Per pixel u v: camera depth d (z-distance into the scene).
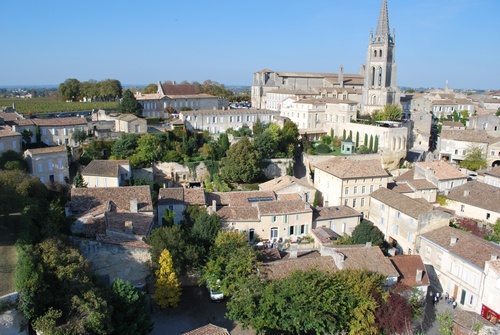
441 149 122.94
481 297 55.38
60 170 85.62
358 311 46.72
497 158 112.38
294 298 46.91
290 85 183.12
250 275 52.00
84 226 59.28
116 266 51.47
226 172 96.12
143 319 44.91
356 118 137.62
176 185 99.00
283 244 71.75
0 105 153.38
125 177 90.12
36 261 42.50
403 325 47.41
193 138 108.12
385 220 79.38
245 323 48.16
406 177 100.44
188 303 55.62
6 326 38.12
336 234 74.31
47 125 99.00
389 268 56.06
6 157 80.50
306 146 118.62
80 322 38.28
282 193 85.25
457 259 60.00
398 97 155.00
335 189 88.25
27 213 51.59
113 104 159.00
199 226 64.88
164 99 141.88
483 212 79.44
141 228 59.28
